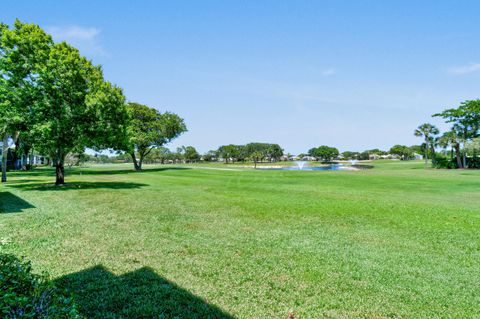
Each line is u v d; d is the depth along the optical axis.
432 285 5.96
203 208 13.91
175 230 9.86
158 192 20.06
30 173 44.84
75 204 14.85
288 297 5.41
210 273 6.41
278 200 16.53
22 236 8.87
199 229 10.03
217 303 5.16
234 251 7.82
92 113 22.81
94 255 7.36
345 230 10.06
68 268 6.52
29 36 21.92
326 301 5.29
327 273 6.48
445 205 15.10
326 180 31.45
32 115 21.00
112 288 5.62
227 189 22.27
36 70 21.05
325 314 4.87
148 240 8.68
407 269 6.74
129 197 17.52
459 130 72.94
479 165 69.38
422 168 67.25
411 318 4.80
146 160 132.25
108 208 13.80
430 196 18.78
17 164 64.31
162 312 4.81
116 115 24.64
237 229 10.08
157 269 6.57
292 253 7.71
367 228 10.34
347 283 6.00
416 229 10.24
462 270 6.71
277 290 5.68
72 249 7.77
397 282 6.07
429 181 30.12
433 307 5.13
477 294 5.61
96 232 9.48
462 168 66.62
